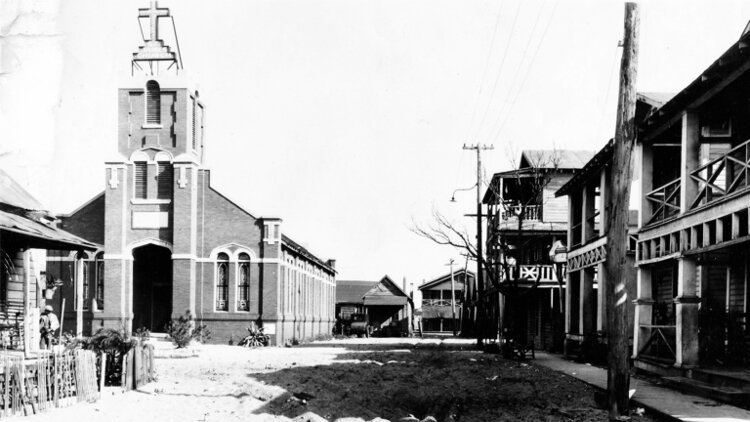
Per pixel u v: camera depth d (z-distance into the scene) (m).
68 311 40.62
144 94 41.84
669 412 12.73
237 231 41.91
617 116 13.48
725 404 13.73
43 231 18.91
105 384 17.23
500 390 17.28
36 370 13.50
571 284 29.81
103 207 41.81
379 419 13.00
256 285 41.53
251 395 15.96
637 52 13.39
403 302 81.38
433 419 13.28
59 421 12.33
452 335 74.44
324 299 65.69
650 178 20.09
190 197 41.00
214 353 32.66
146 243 41.00
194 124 43.41
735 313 18.00
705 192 16.56
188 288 40.50
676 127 18.97
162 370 22.70
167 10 41.78
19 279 22.67
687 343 16.95
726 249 15.29
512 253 40.22
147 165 41.47
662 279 23.33
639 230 20.09
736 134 18.59
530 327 39.69
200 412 13.62
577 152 41.97
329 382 19.14
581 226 30.09
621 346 12.91
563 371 22.03
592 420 12.77
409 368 23.84
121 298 40.31
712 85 15.62
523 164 43.88
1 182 21.53
